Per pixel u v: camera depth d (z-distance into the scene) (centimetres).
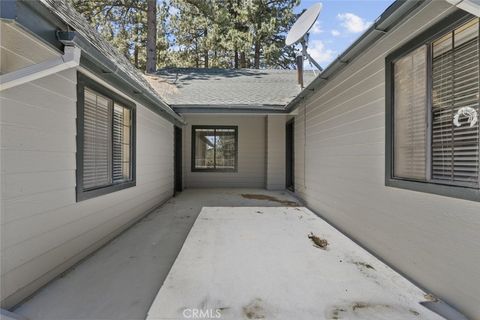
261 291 267
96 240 376
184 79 1066
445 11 241
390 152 325
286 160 983
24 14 207
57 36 243
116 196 439
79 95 329
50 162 280
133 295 258
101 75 370
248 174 1059
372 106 369
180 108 789
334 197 504
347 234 447
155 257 352
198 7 1418
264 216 585
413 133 292
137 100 522
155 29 1297
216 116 1048
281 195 870
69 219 313
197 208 668
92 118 376
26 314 225
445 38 250
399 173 314
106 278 291
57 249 293
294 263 335
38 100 261
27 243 248
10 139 229
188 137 1042
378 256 353
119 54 580
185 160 1045
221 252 370
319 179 593
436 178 261
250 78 1102
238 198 812
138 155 539
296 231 473
